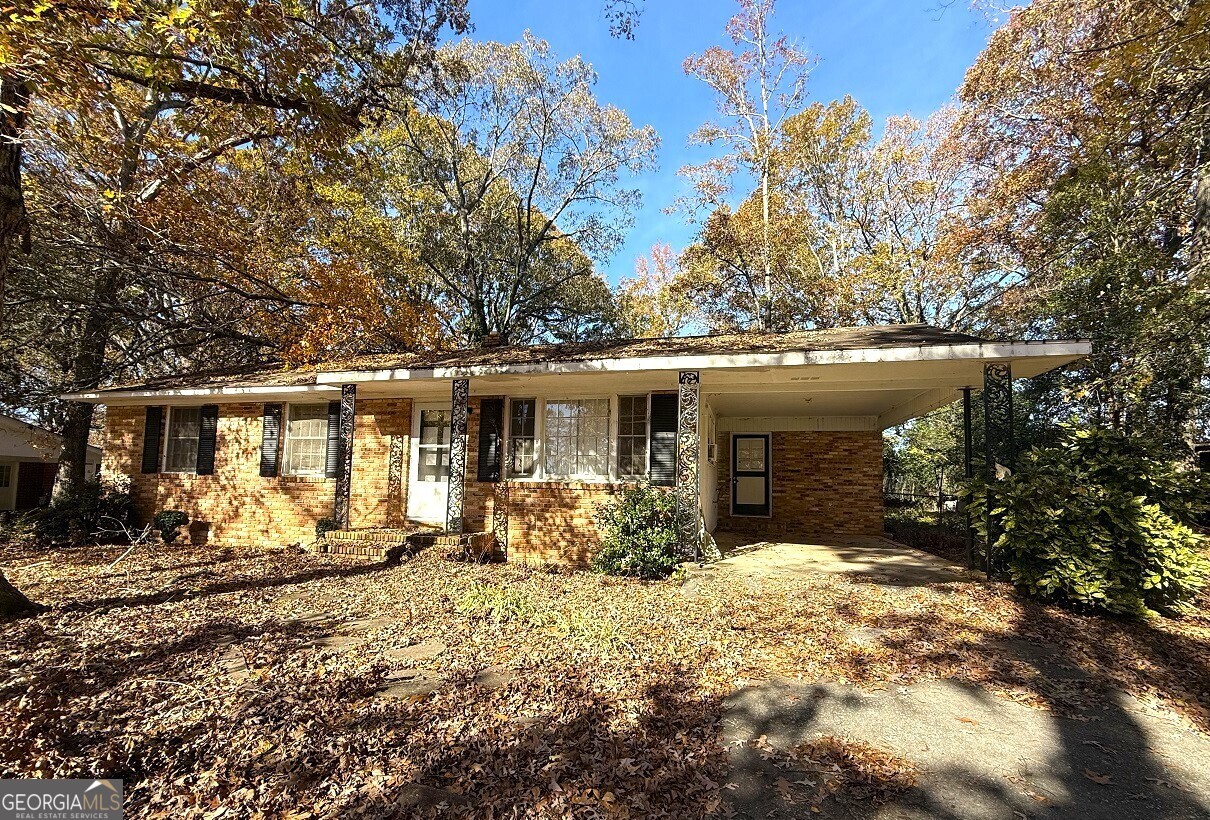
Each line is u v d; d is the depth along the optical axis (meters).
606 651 4.71
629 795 2.77
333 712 3.59
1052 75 13.40
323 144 7.61
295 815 2.62
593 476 9.59
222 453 11.84
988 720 3.57
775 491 13.46
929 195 21.45
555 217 25.52
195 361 18.73
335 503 10.14
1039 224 14.43
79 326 14.72
